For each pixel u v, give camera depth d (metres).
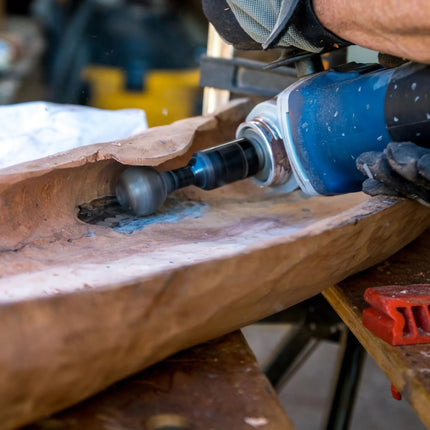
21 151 0.99
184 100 3.11
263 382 0.62
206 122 1.03
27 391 0.50
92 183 0.92
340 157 0.83
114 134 1.09
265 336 2.81
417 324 0.68
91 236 0.84
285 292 0.68
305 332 1.42
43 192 0.84
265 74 1.29
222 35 0.94
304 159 0.87
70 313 0.52
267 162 0.95
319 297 1.38
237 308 0.64
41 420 0.55
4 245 0.76
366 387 2.44
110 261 0.73
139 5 3.23
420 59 0.65
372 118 0.76
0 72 3.27
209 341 0.69
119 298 0.54
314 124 0.84
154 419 0.56
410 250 0.92
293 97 0.86
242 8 0.84
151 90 3.07
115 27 3.11
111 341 0.54
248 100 1.15
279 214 0.96
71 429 0.54
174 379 0.62
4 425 0.50
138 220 0.91
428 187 0.69
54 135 1.04
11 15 4.20
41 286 0.60
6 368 0.48
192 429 0.55
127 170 0.90
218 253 0.62
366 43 0.71
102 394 0.59
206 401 0.59
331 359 2.66
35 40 3.58
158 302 0.57
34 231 0.81
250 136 0.97
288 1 0.77
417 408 0.58
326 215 0.95
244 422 0.57
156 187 0.88
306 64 0.93
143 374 0.62
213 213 0.97
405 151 0.68
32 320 0.50
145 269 0.61
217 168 0.92
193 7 3.30
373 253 0.78
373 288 0.71
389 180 0.73
